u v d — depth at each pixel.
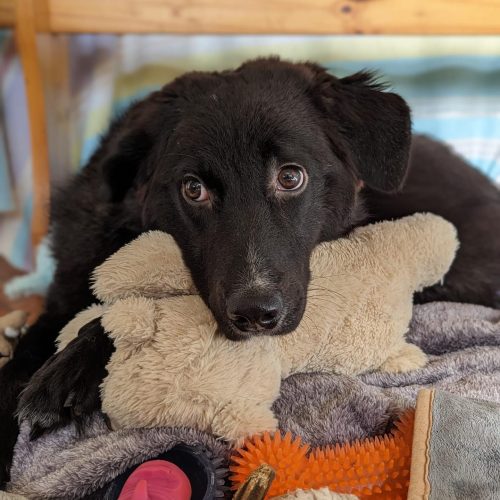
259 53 0.91
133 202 0.53
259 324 0.41
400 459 0.38
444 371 0.48
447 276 0.61
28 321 0.63
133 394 0.38
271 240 0.44
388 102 0.51
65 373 0.41
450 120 0.88
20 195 0.90
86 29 0.84
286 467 0.36
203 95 0.50
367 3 0.85
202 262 0.46
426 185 0.63
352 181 0.52
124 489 0.35
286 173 0.47
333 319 0.45
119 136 0.54
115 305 0.39
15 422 0.45
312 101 0.50
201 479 0.36
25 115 0.89
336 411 0.42
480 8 0.86
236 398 0.38
